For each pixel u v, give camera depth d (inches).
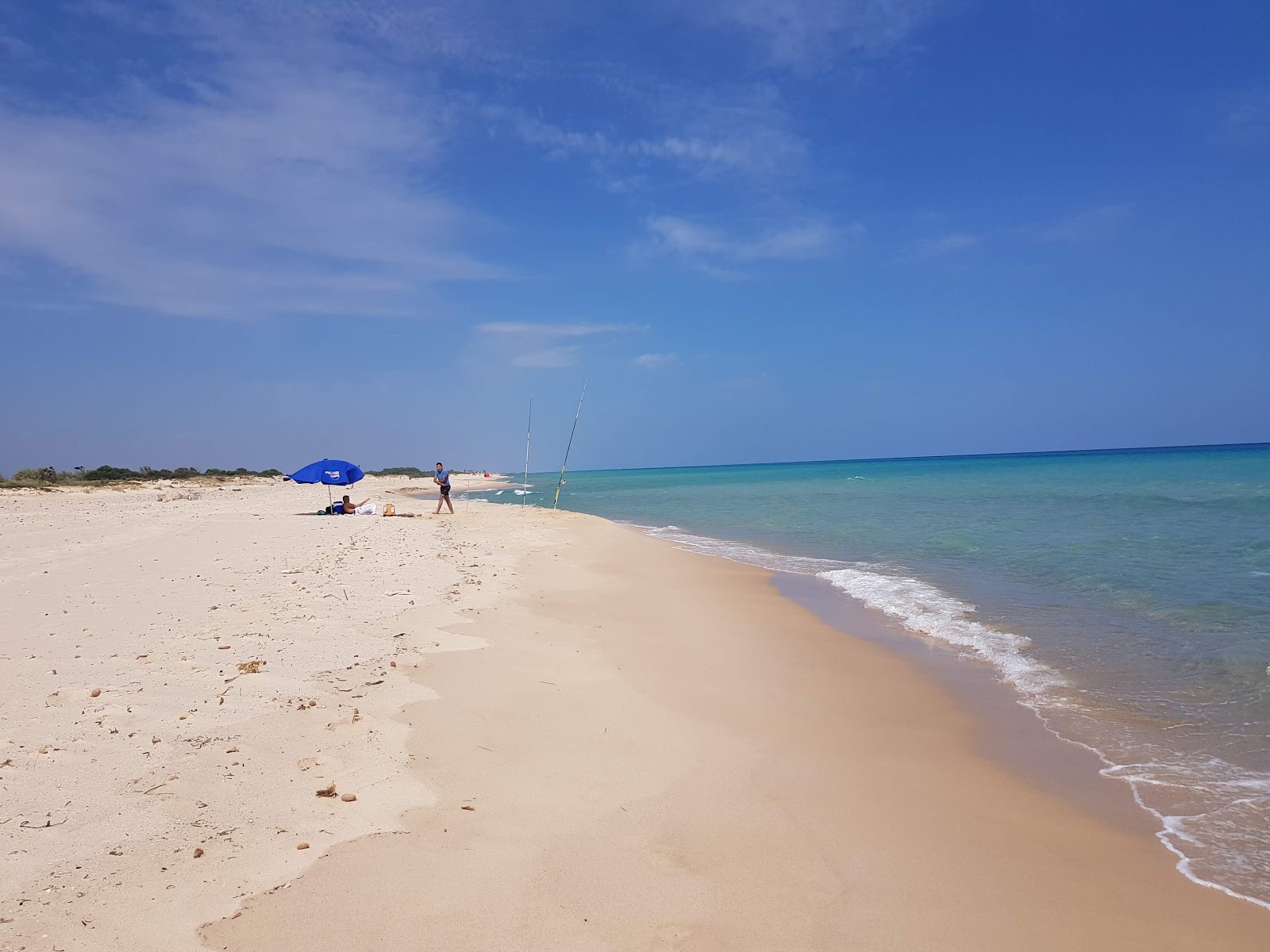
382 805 184.7
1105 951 145.5
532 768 217.2
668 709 279.1
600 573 600.4
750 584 573.6
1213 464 2420.0
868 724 275.4
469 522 1002.7
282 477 2581.2
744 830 189.5
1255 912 158.2
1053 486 1626.5
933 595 515.2
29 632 325.7
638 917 148.3
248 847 159.5
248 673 273.1
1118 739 257.6
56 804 169.9
